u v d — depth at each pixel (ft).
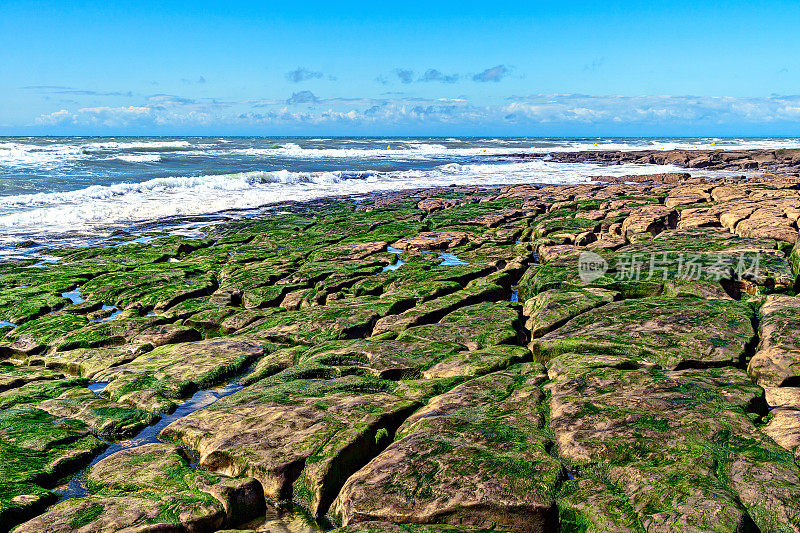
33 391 26.30
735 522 13.64
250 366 29.50
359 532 14.53
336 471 17.84
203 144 276.41
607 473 16.44
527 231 67.67
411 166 174.29
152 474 18.15
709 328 26.89
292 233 70.44
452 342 29.37
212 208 92.17
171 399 25.25
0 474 18.39
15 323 38.91
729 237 49.19
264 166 159.22
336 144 311.47
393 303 37.42
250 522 17.04
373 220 78.54
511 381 23.63
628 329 27.89
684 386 21.35
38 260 57.31
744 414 18.89
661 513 14.21
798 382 21.42
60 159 157.17
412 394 23.30
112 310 41.42
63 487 18.72
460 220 74.43
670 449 16.93
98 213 84.64
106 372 28.73
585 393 21.56
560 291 36.01
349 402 22.11
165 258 58.75
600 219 70.08
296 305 41.04
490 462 16.75
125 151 197.88
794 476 15.19
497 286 40.98
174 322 38.29
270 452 18.52
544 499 15.20
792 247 44.68
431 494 15.66
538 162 199.52
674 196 85.46
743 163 168.96
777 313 27.27
